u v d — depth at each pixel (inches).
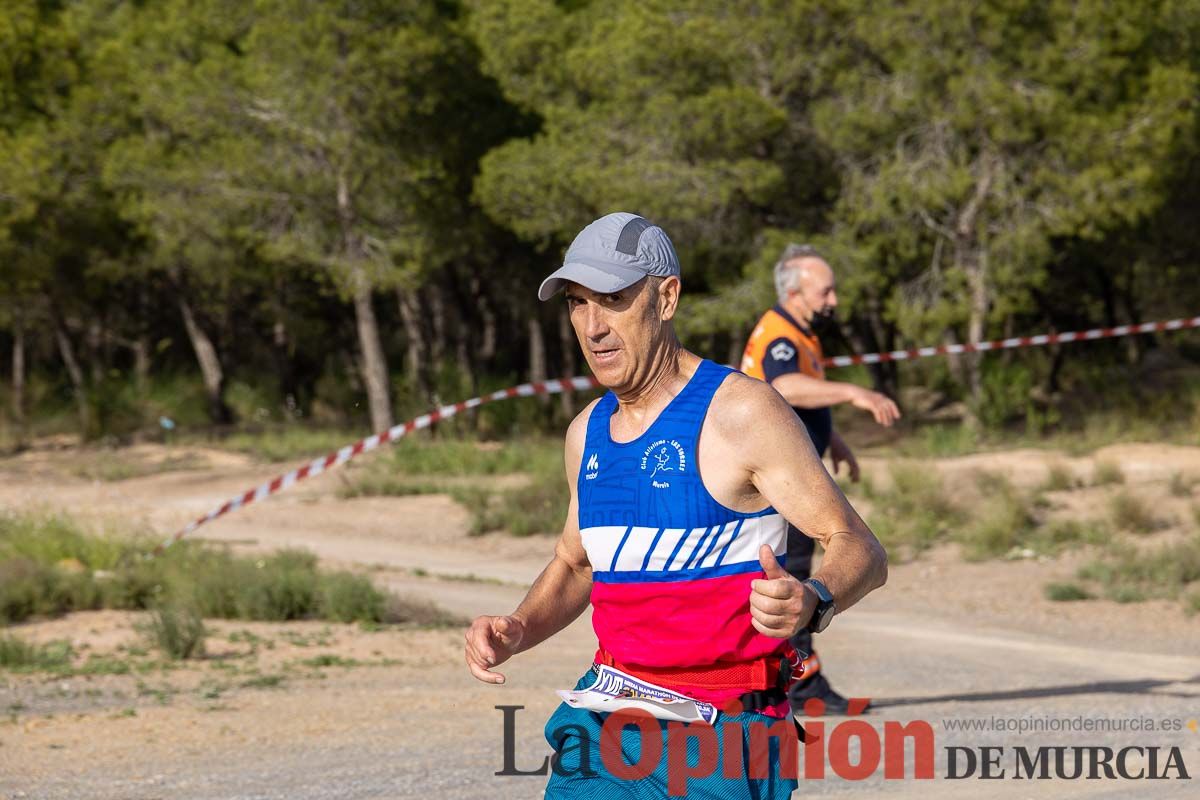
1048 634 525.3
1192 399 1290.6
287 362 2004.2
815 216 1318.9
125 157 1455.5
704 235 1270.9
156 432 1782.7
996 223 1222.3
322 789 263.9
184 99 1395.2
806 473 129.0
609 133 1246.3
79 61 1595.7
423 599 620.1
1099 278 1700.3
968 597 619.2
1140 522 760.3
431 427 1552.7
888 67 1264.8
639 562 132.8
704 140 1196.5
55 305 1759.4
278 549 757.3
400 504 1035.9
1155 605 577.3
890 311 1247.5
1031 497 839.1
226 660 450.6
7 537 746.8
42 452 1675.7
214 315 2043.6
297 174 1434.5
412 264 1425.9
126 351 2410.2
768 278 1214.9
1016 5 1114.7
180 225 1454.2
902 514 833.5
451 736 320.8
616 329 133.7
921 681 405.4
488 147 1521.9
